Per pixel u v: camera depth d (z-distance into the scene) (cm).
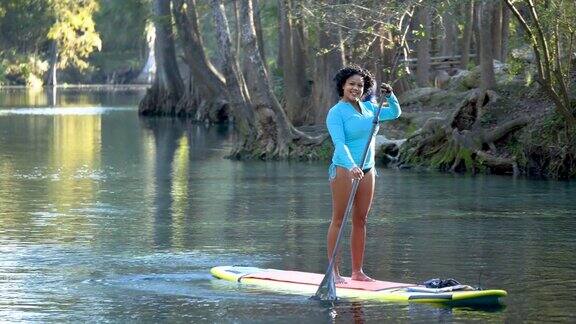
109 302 2466
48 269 2864
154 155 7156
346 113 2527
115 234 3506
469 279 2708
